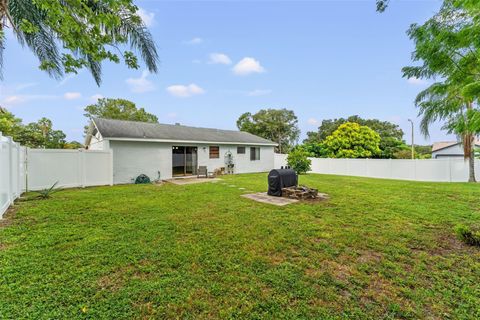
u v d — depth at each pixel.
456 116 3.47
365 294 2.30
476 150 5.29
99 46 4.00
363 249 3.37
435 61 3.26
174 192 8.15
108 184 10.12
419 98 8.62
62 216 4.89
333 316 1.99
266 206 5.99
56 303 2.08
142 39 5.70
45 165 8.49
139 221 4.59
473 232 3.54
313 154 20.20
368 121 30.89
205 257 3.03
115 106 25.86
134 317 1.94
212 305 2.10
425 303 2.18
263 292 2.31
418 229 4.23
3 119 15.11
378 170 14.42
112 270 2.67
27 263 2.80
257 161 18.06
